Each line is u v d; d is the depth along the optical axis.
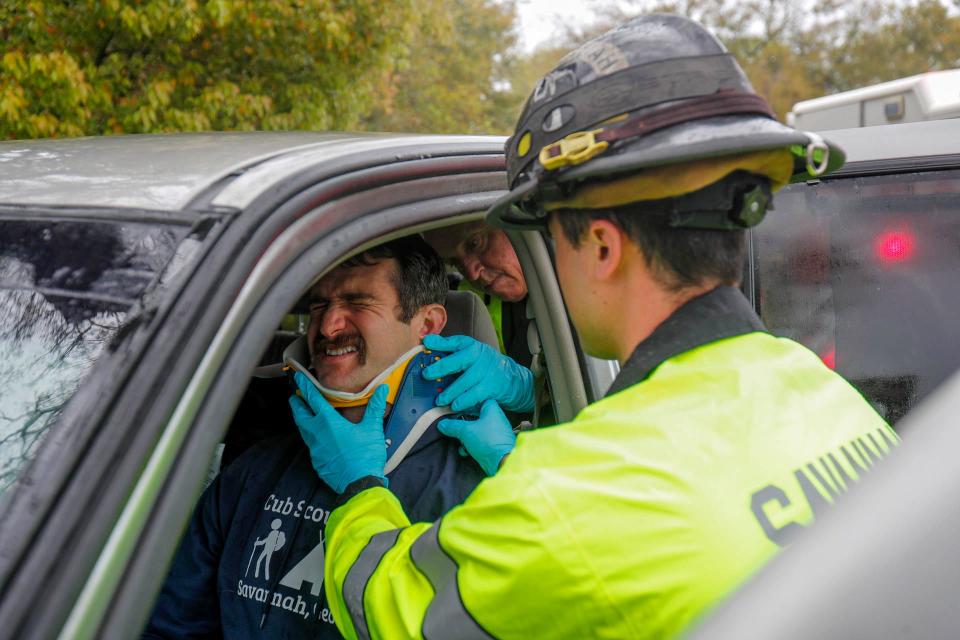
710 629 0.50
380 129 16.11
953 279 2.29
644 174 0.92
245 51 6.80
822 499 0.83
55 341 0.85
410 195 1.21
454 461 1.59
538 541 0.80
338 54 7.09
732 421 0.85
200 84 6.68
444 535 0.91
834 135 2.47
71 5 5.69
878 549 0.48
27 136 5.32
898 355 2.33
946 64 26.05
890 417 2.31
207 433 0.82
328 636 1.41
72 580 0.71
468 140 1.46
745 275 2.48
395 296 1.61
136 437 0.78
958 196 2.31
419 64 16.36
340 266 1.59
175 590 1.55
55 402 0.80
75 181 1.09
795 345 1.02
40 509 0.73
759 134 0.89
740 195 0.95
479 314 1.93
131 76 6.36
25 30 5.45
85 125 5.68
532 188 0.99
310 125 7.08
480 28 22.56
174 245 0.90
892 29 26.19
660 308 0.98
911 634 0.44
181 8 5.57
